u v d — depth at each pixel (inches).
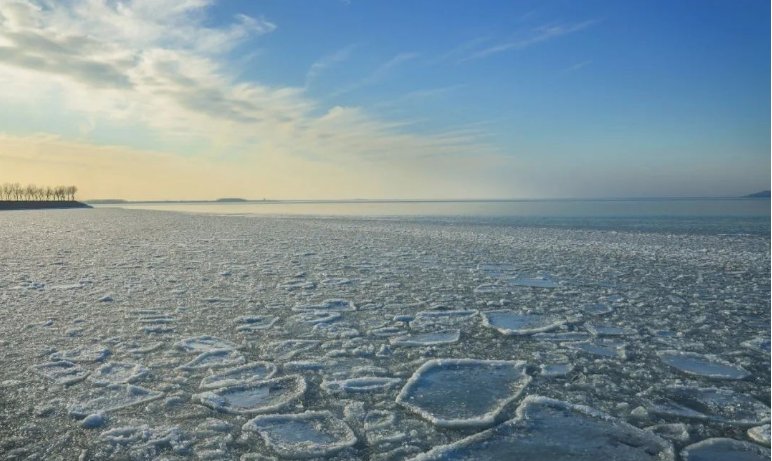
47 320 250.7
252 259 493.0
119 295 314.3
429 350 208.7
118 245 631.8
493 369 185.9
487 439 133.8
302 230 942.4
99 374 177.8
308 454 125.6
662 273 409.1
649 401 157.2
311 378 177.2
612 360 195.6
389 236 792.3
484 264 460.1
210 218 1547.7
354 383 172.9
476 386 169.9
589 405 154.3
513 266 447.8
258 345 214.2
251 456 124.3
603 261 482.3
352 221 1375.5
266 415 146.9
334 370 185.0
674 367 187.2
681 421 144.2
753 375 179.2
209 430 137.3
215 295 317.4
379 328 242.4
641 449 128.7
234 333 232.1
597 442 132.2
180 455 124.1
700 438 134.4
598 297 313.1
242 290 333.7
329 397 161.2
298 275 395.2
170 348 208.8
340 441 132.4
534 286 350.6
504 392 164.6
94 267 433.4
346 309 281.3
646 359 196.4
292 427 140.2
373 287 346.0
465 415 147.9
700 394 162.6
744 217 1530.5
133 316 261.1
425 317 263.3
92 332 230.4
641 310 278.4
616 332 234.4
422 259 494.9
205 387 167.6
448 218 1611.7
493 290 335.9
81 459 121.4
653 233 884.6
